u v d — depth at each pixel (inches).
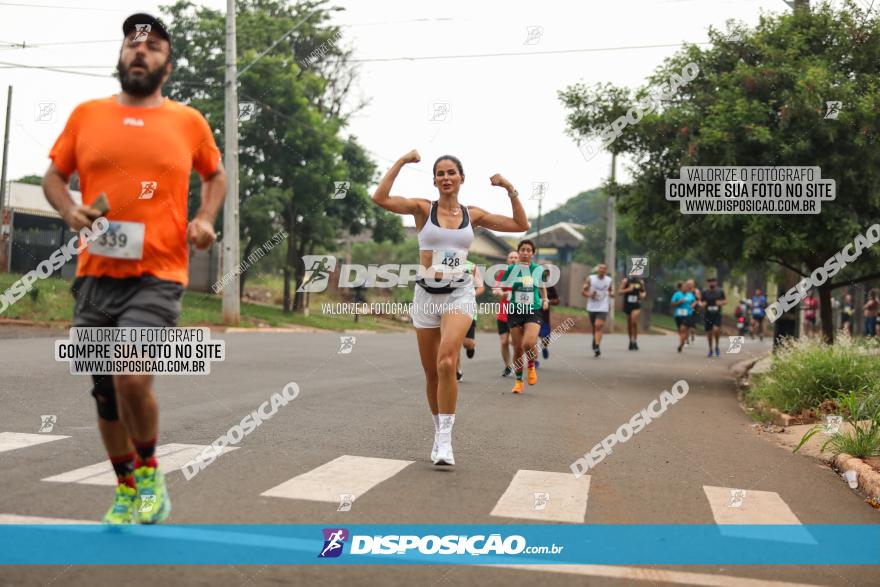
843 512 214.4
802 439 305.7
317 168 1192.2
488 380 511.2
